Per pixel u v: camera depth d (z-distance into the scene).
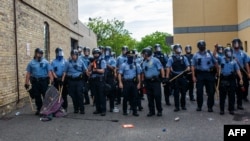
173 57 11.62
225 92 10.55
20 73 13.16
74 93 11.45
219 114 10.72
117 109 11.93
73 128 9.23
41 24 16.34
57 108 10.88
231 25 30.02
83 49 13.83
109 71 12.61
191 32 30.36
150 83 10.70
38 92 11.25
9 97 11.91
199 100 11.33
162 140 7.82
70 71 11.43
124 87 10.98
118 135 8.38
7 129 9.19
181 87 11.61
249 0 25.59
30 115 11.30
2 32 11.51
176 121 9.88
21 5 13.44
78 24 28.45
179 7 30.45
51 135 8.48
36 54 11.26
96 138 8.11
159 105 10.73
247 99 13.10
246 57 12.30
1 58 11.31
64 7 22.02
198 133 8.36
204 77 11.10
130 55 10.95
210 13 30.14
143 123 9.75
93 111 11.98
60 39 20.78
